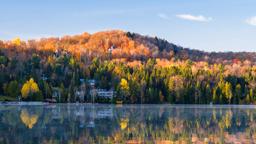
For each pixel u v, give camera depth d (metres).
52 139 67.00
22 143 62.94
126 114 131.12
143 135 72.88
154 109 170.00
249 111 155.00
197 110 162.25
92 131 78.19
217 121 103.31
